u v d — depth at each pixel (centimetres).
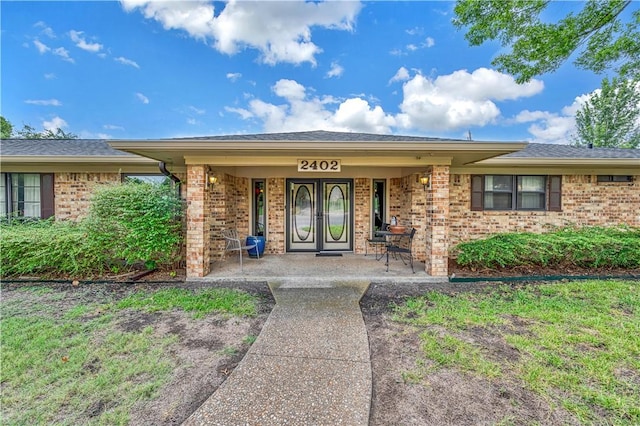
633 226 764
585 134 2086
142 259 614
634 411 222
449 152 538
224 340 337
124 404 230
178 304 448
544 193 786
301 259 785
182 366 283
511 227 780
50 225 677
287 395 241
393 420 215
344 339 339
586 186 780
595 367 279
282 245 874
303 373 271
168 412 222
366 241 866
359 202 869
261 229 889
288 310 429
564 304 446
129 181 668
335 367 282
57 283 565
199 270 592
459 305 449
